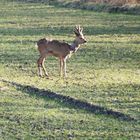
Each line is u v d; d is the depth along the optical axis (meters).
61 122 38.88
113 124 38.38
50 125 38.31
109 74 53.44
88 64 58.44
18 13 107.62
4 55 63.72
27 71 55.56
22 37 76.75
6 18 100.31
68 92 46.28
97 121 39.03
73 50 54.69
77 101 43.53
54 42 54.19
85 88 47.69
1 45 70.38
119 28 82.88
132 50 65.44
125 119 39.31
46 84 49.44
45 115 40.50
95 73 54.00
